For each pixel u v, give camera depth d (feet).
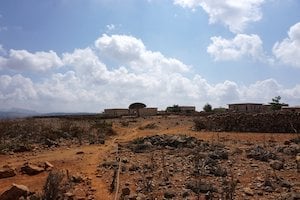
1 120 104.88
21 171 50.26
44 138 84.84
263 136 97.71
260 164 53.67
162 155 59.72
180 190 40.42
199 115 212.23
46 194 36.35
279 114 114.73
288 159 57.41
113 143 86.53
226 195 36.91
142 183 43.60
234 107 213.66
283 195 37.73
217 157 58.03
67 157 61.87
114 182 43.52
